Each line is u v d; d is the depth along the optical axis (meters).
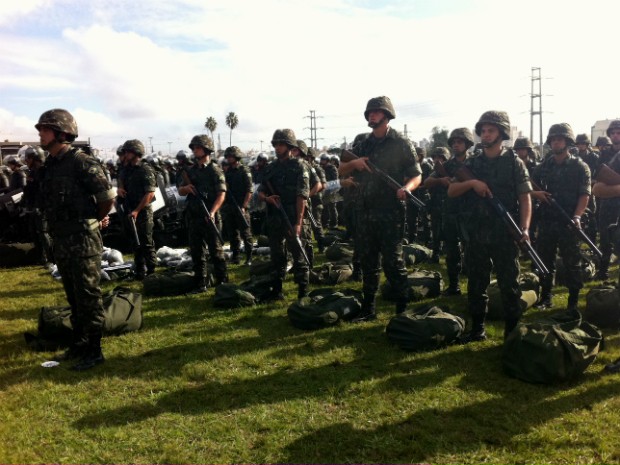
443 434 3.37
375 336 5.32
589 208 8.67
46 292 7.93
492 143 4.63
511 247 4.75
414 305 6.51
